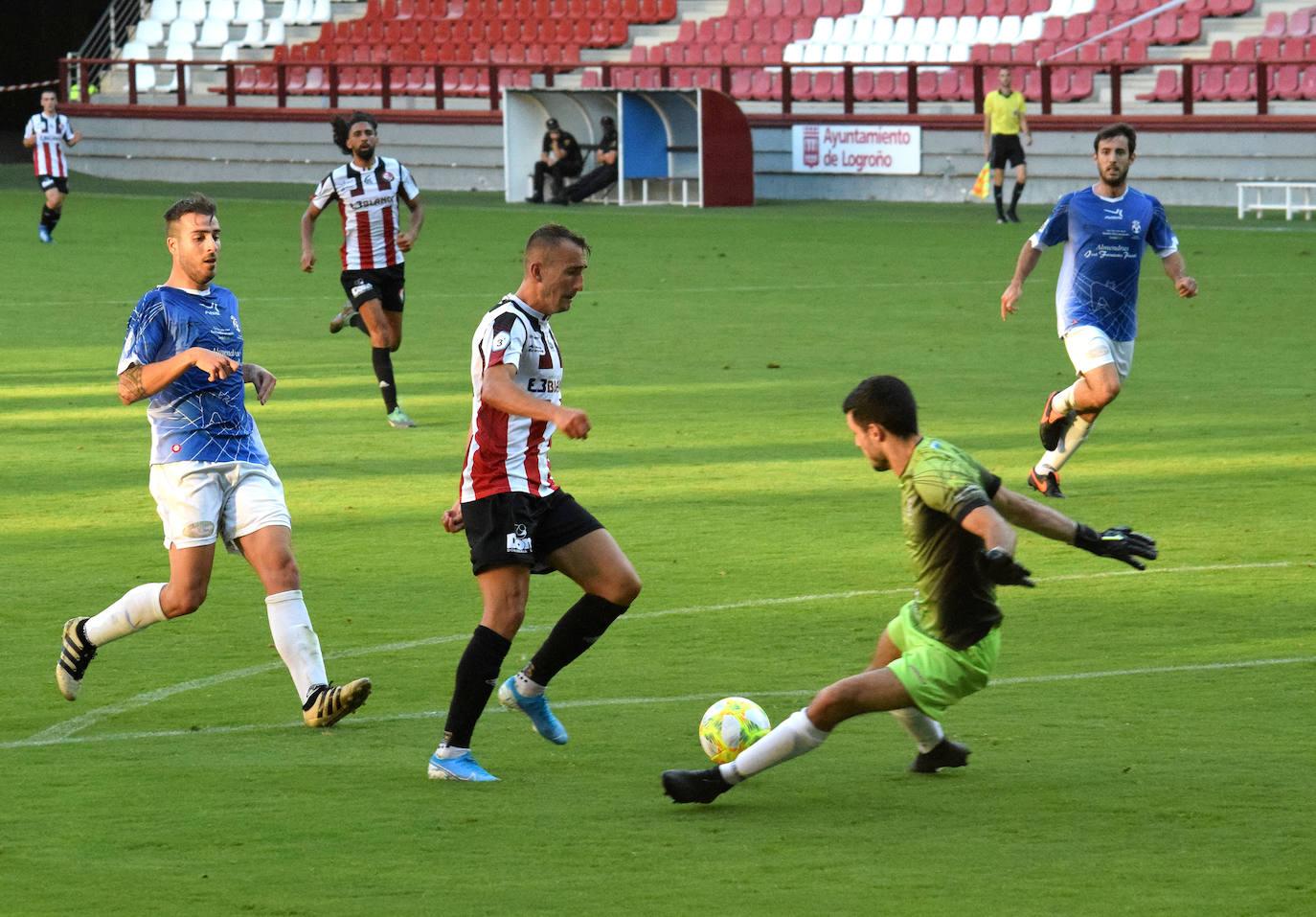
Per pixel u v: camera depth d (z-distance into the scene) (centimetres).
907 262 5406
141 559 1992
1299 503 2241
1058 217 2267
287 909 1000
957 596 1146
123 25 10838
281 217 7138
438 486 2419
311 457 2627
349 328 4103
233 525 1412
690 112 7712
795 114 7981
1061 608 1759
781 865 1072
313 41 9769
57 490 2395
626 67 8081
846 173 7894
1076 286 2272
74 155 9506
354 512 2258
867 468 2520
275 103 9569
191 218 1413
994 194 6675
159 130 9231
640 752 1327
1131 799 1193
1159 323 4066
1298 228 6178
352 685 1355
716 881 1045
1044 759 1291
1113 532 1149
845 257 5550
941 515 1133
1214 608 1747
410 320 4212
